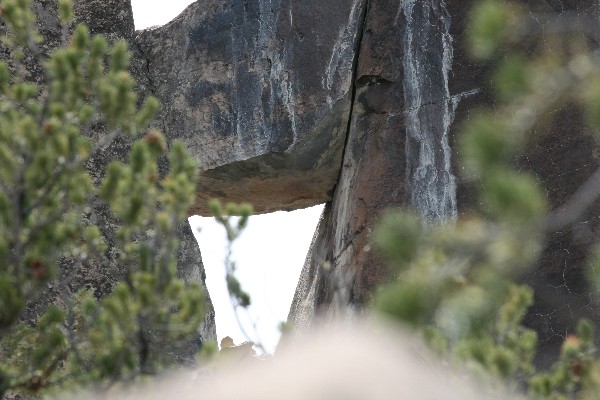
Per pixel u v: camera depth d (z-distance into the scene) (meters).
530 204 14.75
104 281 26.80
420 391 18.47
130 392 18.50
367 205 27.31
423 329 19.06
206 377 19.09
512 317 18.72
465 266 15.52
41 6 29.14
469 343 18.53
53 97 18.81
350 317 26.44
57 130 18.25
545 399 18.42
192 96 29.64
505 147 15.19
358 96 28.48
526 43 27.08
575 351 18.81
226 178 29.41
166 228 18.97
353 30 28.84
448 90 27.53
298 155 28.78
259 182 29.41
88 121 20.16
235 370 19.19
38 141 18.09
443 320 15.27
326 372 18.73
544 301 25.41
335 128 28.72
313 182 29.44
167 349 22.20
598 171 25.70
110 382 18.12
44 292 25.86
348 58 28.72
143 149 18.64
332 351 19.22
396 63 28.05
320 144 28.77
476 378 18.45
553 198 26.08
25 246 18.27
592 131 26.17
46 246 18.12
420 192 27.05
